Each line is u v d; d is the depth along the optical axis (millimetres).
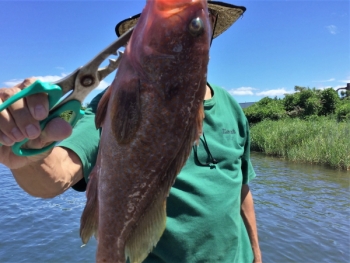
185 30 336
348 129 4355
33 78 294
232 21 738
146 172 343
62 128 301
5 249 1503
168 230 491
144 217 352
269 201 2277
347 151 3645
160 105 336
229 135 606
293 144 4754
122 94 333
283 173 3375
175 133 343
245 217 714
